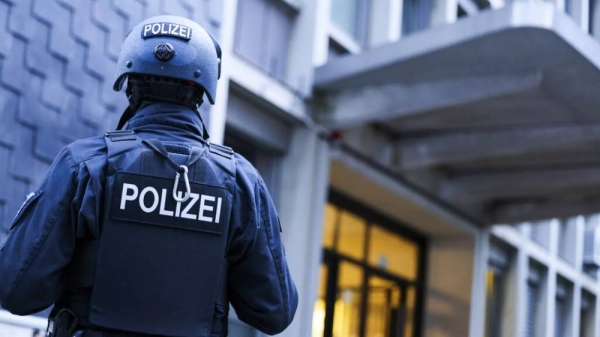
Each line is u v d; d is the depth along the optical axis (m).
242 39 7.03
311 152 7.53
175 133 2.06
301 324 7.32
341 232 9.12
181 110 2.09
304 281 7.38
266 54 7.32
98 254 1.91
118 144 1.98
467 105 7.37
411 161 8.38
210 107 6.27
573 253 13.46
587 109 7.03
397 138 8.48
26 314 1.94
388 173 8.64
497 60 6.34
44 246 1.88
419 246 10.41
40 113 4.98
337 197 9.06
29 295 1.88
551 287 12.58
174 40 2.09
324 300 8.81
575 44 5.88
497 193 9.27
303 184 7.49
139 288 1.93
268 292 2.09
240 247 2.05
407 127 8.27
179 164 1.99
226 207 2.01
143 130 2.05
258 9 7.23
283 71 7.55
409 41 6.62
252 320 2.12
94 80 5.34
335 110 7.53
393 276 9.89
